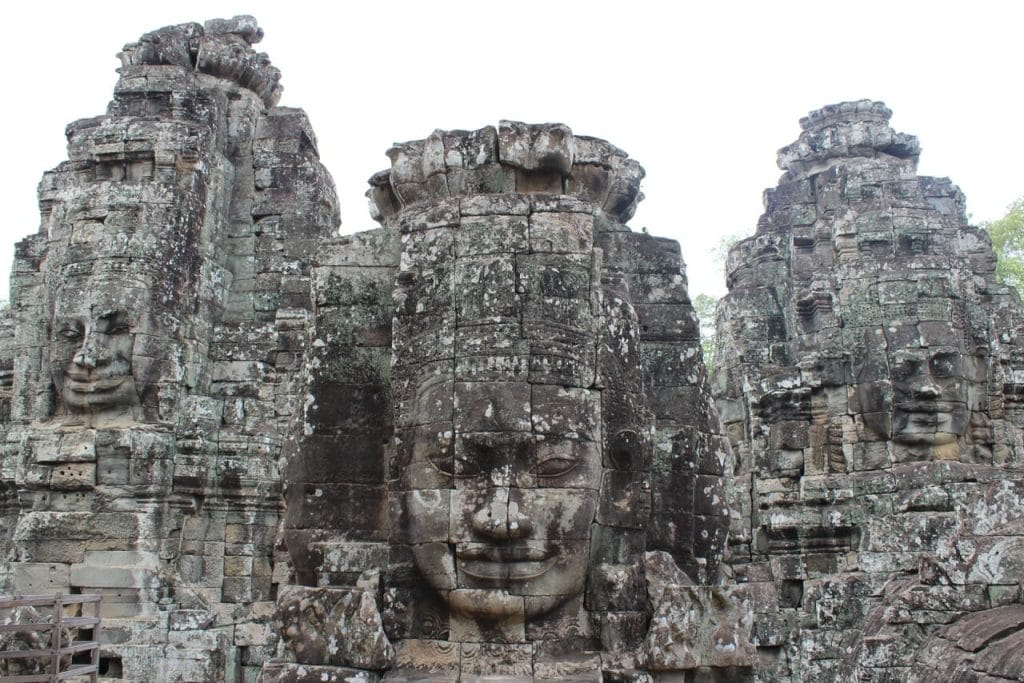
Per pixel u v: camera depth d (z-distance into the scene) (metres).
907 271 14.50
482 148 8.01
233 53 14.47
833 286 15.09
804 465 14.52
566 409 6.98
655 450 7.84
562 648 6.96
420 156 8.36
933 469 13.44
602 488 7.20
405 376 7.30
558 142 7.96
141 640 11.33
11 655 8.84
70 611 11.56
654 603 7.00
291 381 13.12
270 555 12.59
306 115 14.91
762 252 17.45
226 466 12.59
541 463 6.86
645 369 8.05
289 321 13.30
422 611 7.11
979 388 14.57
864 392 14.35
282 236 13.91
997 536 8.38
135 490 11.94
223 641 11.62
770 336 16.66
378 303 7.86
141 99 13.67
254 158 14.27
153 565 11.77
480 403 6.89
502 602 6.77
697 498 7.85
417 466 7.04
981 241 17.25
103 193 12.69
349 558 7.31
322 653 6.83
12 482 14.12
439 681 6.66
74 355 12.22
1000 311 16.25
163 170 12.95
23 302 14.34
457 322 7.15
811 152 18.06
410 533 7.08
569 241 7.39
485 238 7.33
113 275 12.34
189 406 12.55
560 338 7.10
